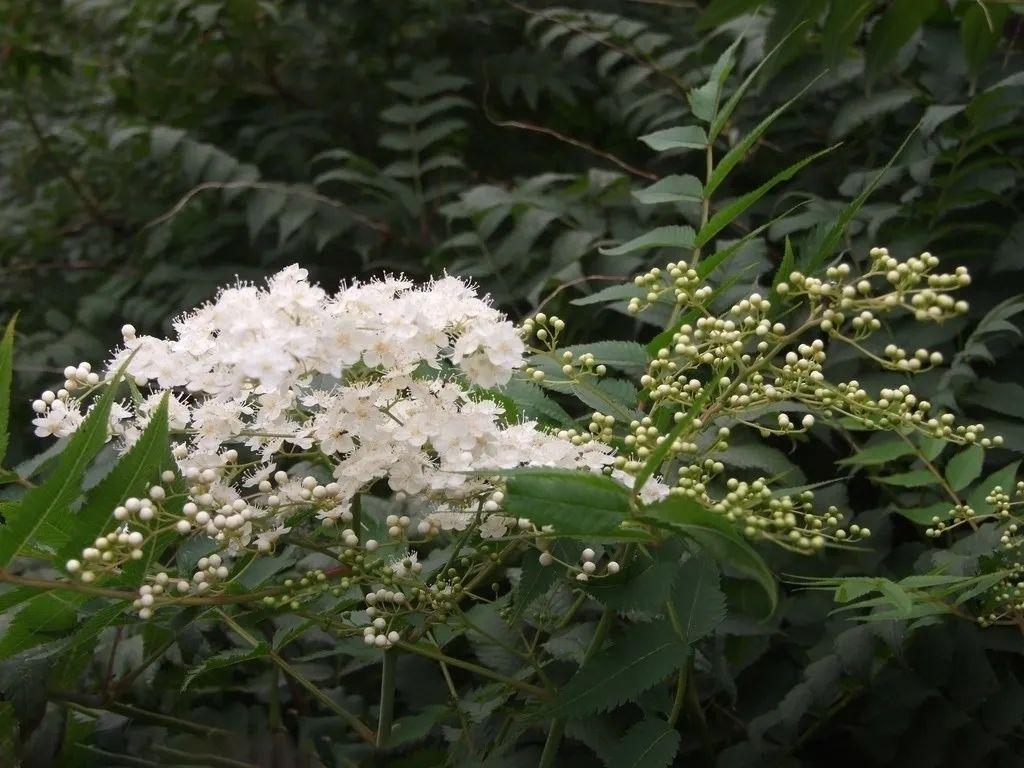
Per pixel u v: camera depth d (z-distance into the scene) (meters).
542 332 0.54
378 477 0.49
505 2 1.05
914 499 0.65
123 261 1.13
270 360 0.45
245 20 1.03
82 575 0.45
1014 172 0.71
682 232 0.56
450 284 0.51
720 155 0.85
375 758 0.51
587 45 0.94
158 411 0.45
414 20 1.04
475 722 0.53
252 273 0.96
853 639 0.55
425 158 1.01
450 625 0.53
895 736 0.57
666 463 0.53
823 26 0.74
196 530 0.48
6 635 0.47
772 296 0.52
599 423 0.52
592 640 0.52
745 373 0.51
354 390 0.49
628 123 0.97
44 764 0.53
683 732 0.59
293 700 0.63
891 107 0.74
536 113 1.04
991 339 0.69
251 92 1.06
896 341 0.69
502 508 0.43
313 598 0.51
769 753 0.57
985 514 0.57
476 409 0.48
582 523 0.42
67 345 0.99
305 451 0.55
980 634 0.57
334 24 1.06
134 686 0.59
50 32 1.21
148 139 1.04
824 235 0.52
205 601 0.47
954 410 0.63
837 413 0.66
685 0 1.06
